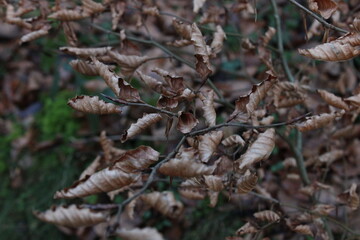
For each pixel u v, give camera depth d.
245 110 1.06
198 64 1.06
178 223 1.42
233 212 1.39
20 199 1.53
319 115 1.08
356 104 1.04
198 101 1.32
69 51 1.15
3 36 1.89
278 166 1.41
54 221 1.01
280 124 1.06
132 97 1.04
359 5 1.21
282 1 1.69
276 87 1.17
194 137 1.05
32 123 1.66
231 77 1.57
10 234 1.48
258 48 1.23
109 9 1.22
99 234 1.42
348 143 1.45
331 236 1.26
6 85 1.81
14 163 1.60
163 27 1.66
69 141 1.57
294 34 1.63
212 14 1.23
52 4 1.27
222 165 1.10
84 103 1.04
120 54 1.16
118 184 1.01
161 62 1.53
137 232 1.00
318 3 1.04
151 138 1.46
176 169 1.00
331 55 1.01
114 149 1.22
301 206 1.33
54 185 1.51
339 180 1.41
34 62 1.85
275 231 1.36
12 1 1.23
